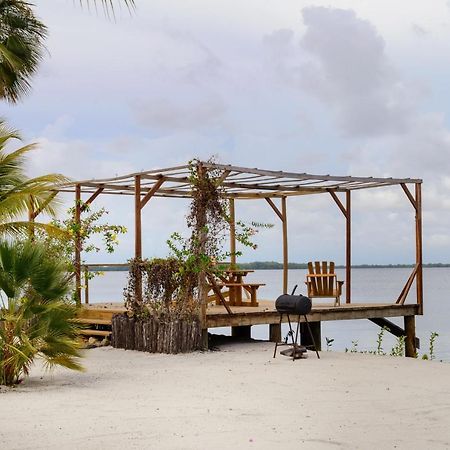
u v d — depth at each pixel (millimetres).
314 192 16438
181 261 12094
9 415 6637
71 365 8859
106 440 5680
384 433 6008
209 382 8805
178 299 12141
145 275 12539
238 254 12750
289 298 11086
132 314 12742
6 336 8562
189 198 17125
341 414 6797
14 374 8578
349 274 17141
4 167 12711
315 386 8477
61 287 8750
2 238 8703
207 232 12141
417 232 15633
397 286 74375
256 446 5543
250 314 13000
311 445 5590
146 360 10969
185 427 6184
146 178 13914
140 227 13805
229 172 12625
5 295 8539
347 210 17250
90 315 14117
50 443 5570
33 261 8523
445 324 29594
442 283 105375
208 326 12266
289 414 6781
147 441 5668
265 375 9359
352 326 30766
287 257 17547
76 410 6906
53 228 12664
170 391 8133
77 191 15258
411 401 7492
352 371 9703
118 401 7453
